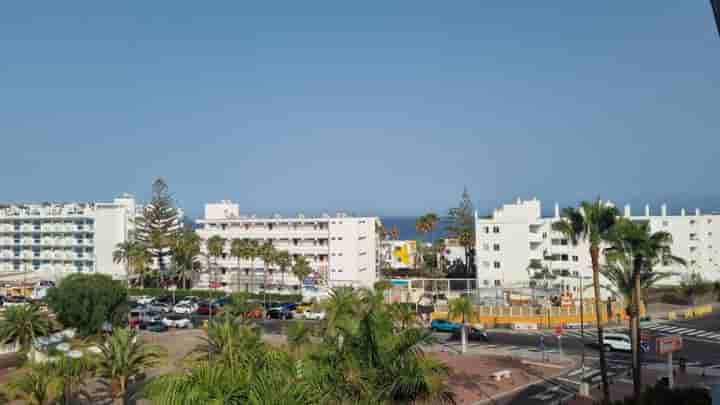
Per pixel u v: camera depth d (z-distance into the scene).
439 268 128.00
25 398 32.22
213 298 94.75
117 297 59.81
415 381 15.67
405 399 16.03
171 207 113.25
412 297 87.06
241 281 109.12
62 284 58.00
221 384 12.72
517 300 81.19
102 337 51.69
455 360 51.47
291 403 12.92
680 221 104.50
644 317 73.81
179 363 33.62
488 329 69.75
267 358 16.66
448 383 42.47
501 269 99.12
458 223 131.00
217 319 50.91
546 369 47.72
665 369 47.12
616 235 34.44
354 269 103.44
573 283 95.25
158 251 110.06
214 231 112.50
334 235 104.69
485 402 37.75
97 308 56.53
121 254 108.38
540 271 95.75
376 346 16.34
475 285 96.69
